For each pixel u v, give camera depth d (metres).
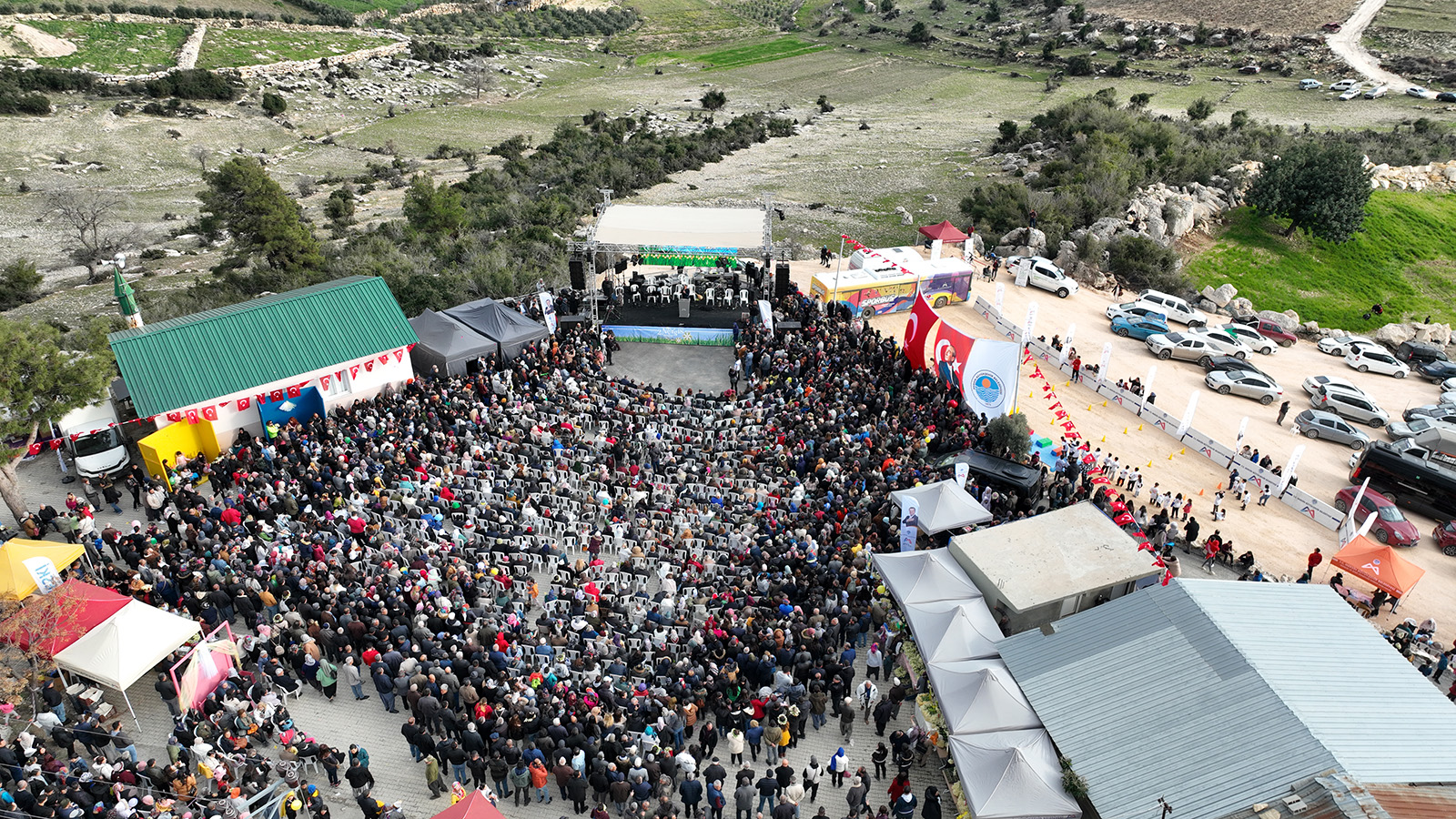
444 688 20.16
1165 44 141.00
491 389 35.69
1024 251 64.06
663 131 111.56
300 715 21.78
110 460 31.06
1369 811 15.97
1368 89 111.94
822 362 37.59
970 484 29.92
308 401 34.53
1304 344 57.78
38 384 27.30
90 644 20.33
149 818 17.41
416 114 125.56
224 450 32.84
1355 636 21.41
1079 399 43.62
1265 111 108.31
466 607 23.05
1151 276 63.81
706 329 44.94
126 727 21.16
